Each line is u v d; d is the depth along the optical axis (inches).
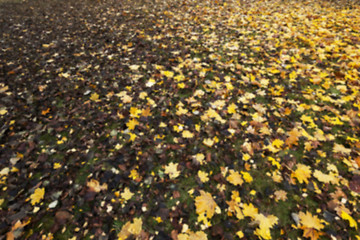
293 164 94.0
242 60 161.0
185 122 114.4
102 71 158.7
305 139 103.7
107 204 82.7
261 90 133.6
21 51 195.2
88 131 113.4
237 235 74.0
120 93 134.3
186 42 190.7
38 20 266.8
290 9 257.6
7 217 79.4
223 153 100.0
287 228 75.9
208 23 226.8
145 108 123.7
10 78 156.7
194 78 145.1
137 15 262.2
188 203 83.3
